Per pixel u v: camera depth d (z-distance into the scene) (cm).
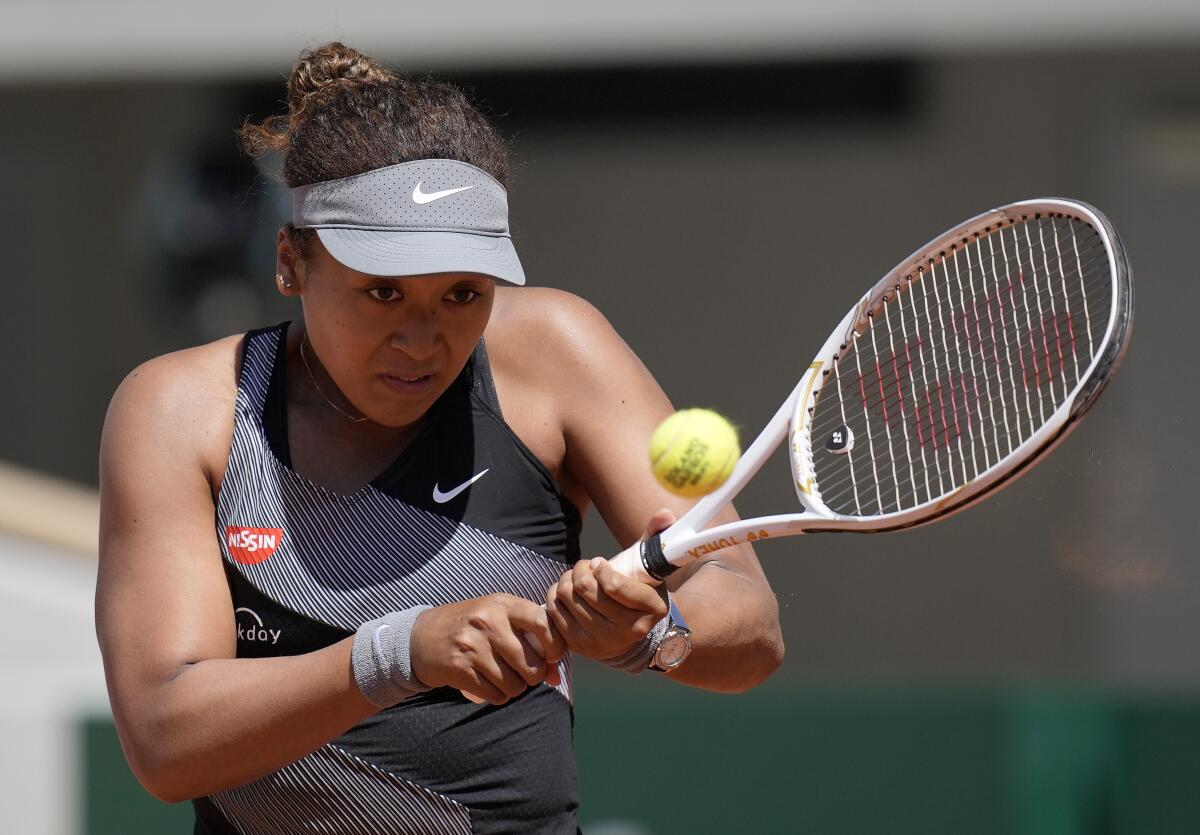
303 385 800
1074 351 781
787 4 2825
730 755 1772
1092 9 2791
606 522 850
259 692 713
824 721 1777
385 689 699
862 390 834
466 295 747
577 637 701
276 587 781
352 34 2908
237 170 3244
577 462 840
